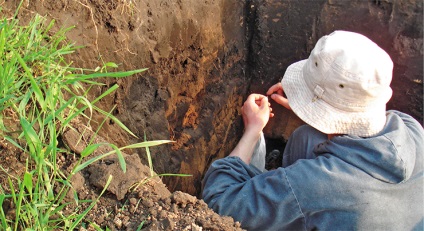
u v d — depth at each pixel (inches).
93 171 62.7
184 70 108.4
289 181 62.7
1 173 61.1
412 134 66.6
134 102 92.4
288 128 140.3
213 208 65.9
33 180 60.2
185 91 110.9
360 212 62.3
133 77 91.3
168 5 99.3
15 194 57.7
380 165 61.8
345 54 61.7
